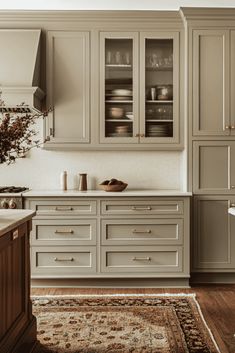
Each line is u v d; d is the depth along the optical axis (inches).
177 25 159.9
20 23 159.0
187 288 151.5
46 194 149.9
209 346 100.9
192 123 156.0
